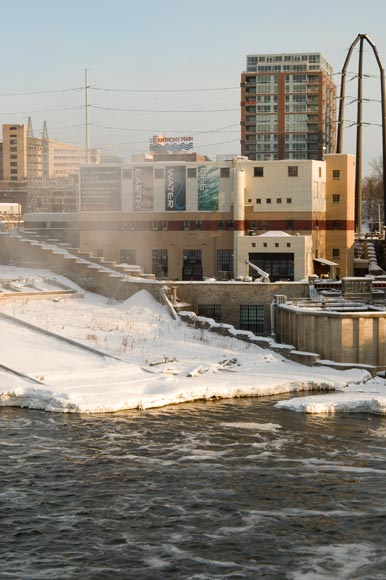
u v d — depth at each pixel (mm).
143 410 80688
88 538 51500
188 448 68562
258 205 151875
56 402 79688
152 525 53344
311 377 92188
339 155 157375
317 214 153625
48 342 99750
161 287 115375
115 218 156375
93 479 61188
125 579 46562
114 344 100875
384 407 80250
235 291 114625
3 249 134625
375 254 184000
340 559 48844
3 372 88625
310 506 56438
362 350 98062
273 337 110500
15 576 46688
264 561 48594
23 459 65312
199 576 46875
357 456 66812
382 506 56500
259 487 59844
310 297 113688
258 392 87375
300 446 69438
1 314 107125
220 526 53250
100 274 123625
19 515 54750
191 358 98500
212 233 152875
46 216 166125
